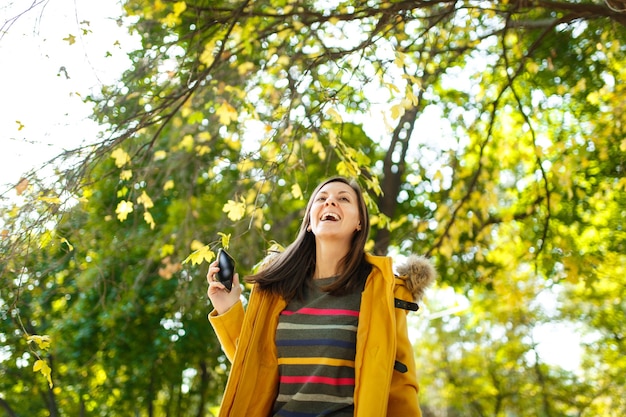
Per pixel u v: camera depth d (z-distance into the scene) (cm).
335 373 312
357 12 616
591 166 1014
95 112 597
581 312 1836
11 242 529
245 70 725
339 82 736
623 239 1137
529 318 1752
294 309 333
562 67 934
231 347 343
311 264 346
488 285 1167
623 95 798
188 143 812
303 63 697
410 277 332
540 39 720
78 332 1241
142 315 1278
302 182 1095
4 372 1359
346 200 343
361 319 318
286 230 1081
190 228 1060
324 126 598
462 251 1121
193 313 1273
